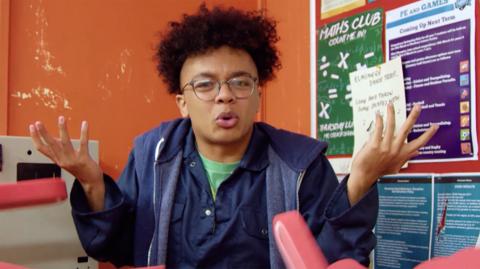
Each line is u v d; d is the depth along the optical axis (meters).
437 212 1.08
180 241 0.91
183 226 0.91
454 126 1.06
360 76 1.26
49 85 1.43
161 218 0.91
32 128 0.79
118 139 1.52
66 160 0.83
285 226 0.35
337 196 0.81
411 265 1.13
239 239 0.89
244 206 0.91
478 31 1.02
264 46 0.99
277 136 0.99
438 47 1.09
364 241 0.80
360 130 1.25
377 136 0.76
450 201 1.06
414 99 1.14
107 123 1.50
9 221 1.12
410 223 1.14
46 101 1.42
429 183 1.10
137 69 1.55
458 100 1.05
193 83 0.91
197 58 0.91
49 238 1.17
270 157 0.95
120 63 1.53
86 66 1.48
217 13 0.95
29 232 1.14
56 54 1.45
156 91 1.57
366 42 1.26
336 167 1.33
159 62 1.03
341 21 1.34
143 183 0.97
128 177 1.01
